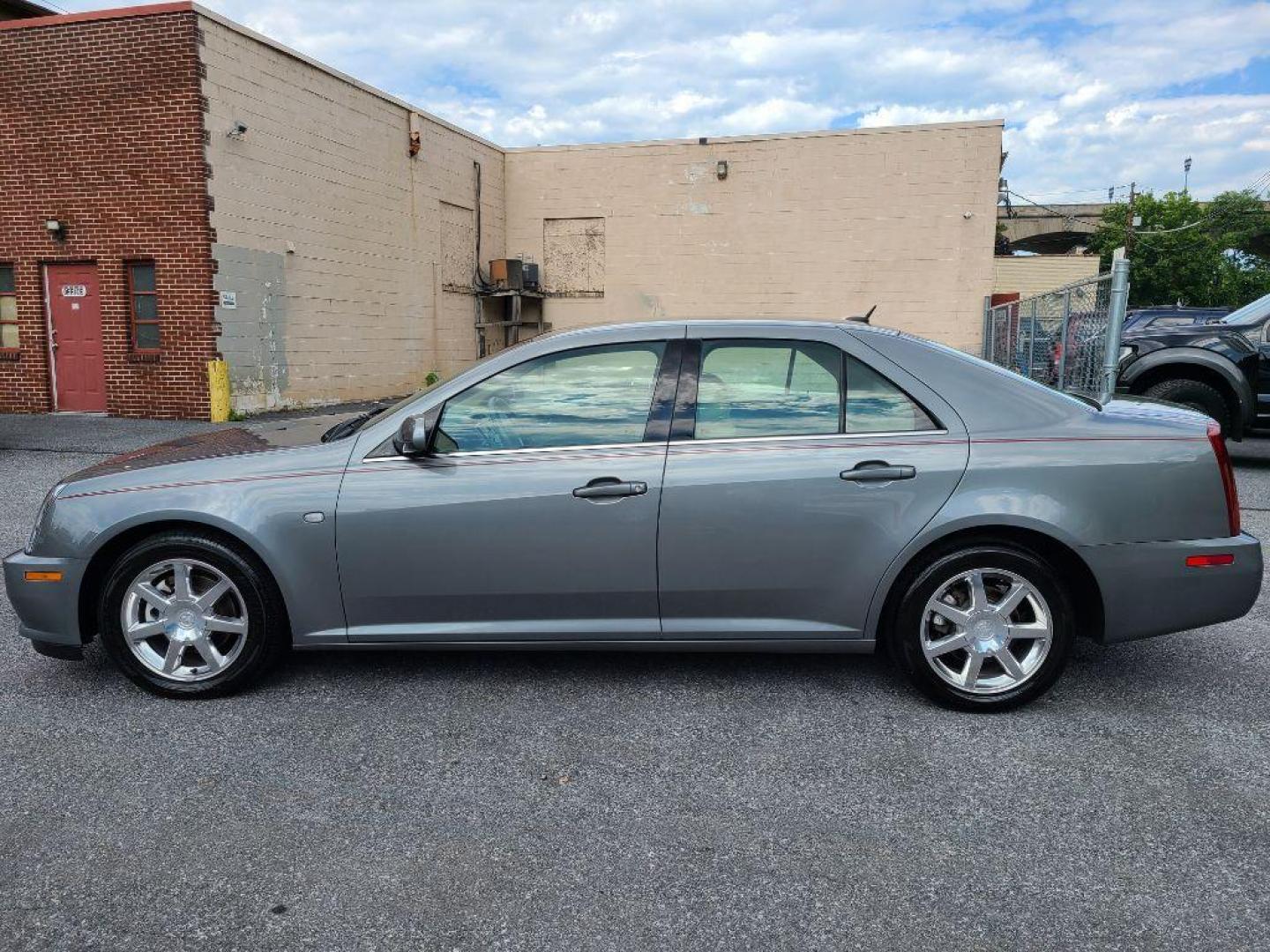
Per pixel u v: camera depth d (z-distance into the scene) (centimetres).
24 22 1314
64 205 1348
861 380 359
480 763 319
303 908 239
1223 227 5575
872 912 238
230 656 369
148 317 1363
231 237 1354
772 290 2109
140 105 1296
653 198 2145
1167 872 255
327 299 1598
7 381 1416
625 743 335
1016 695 355
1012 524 341
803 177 2062
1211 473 347
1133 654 429
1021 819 283
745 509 350
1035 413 355
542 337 377
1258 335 999
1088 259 2683
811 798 296
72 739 337
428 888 248
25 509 745
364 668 408
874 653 427
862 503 348
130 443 1097
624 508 351
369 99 1692
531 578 357
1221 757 323
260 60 1403
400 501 355
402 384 1850
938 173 2000
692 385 362
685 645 363
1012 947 224
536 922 234
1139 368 977
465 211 2056
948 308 2031
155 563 364
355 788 302
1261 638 452
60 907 239
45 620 368
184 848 267
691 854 264
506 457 358
